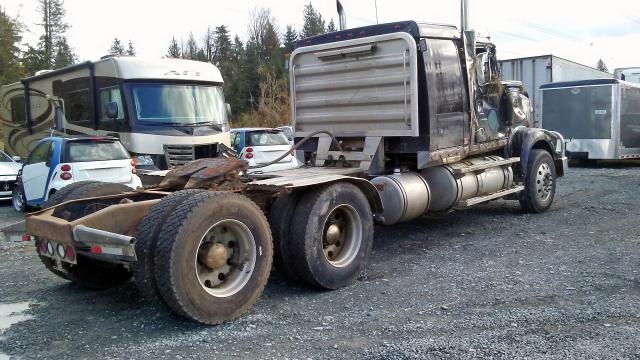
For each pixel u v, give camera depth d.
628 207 9.88
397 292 5.50
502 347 4.08
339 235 5.89
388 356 3.99
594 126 17.75
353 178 5.90
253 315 4.97
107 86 13.02
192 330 4.66
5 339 4.58
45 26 66.75
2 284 6.23
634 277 5.69
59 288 6.05
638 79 20.61
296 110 8.21
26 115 16.91
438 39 7.37
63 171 10.40
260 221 5.04
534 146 9.66
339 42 7.55
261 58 51.12
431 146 7.16
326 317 4.88
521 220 8.94
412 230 8.44
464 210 9.95
